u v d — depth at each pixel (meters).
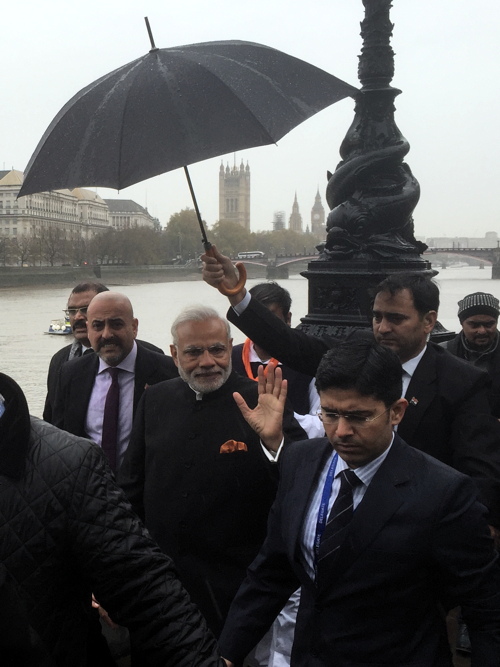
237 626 2.80
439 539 2.47
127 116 3.09
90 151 3.10
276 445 3.38
